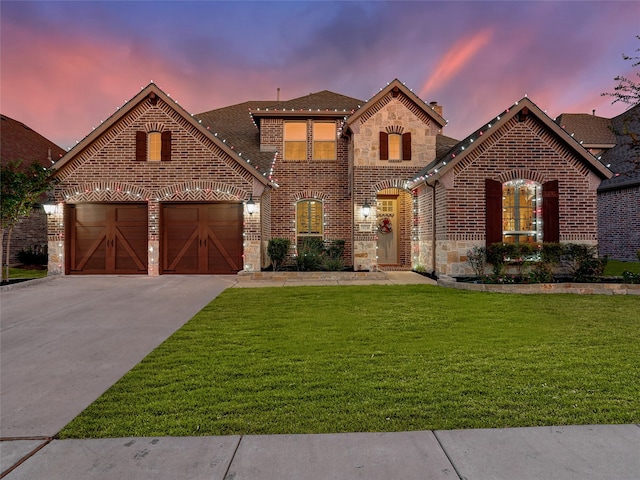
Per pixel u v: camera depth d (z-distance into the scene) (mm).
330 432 3219
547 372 4531
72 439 3168
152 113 14000
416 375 4473
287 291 10516
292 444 3031
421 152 15805
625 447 2951
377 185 15703
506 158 12586
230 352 5379
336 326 6754
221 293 10336
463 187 12516
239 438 3127
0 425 3441
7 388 4316
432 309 8109
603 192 20875
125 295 10133
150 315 7930
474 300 9086
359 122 15750
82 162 13945
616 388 4059
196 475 2654
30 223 19531
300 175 17016
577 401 3746
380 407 3656
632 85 11922
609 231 20516
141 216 14305
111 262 14227
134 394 4023
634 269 15461
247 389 4109
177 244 14305
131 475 2660
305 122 17391
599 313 7727
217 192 13922
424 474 2654
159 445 3039
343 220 16969
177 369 4738
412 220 16062
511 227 13109
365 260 15516
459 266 12453
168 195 13938
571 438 3082
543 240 12484
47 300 9508
